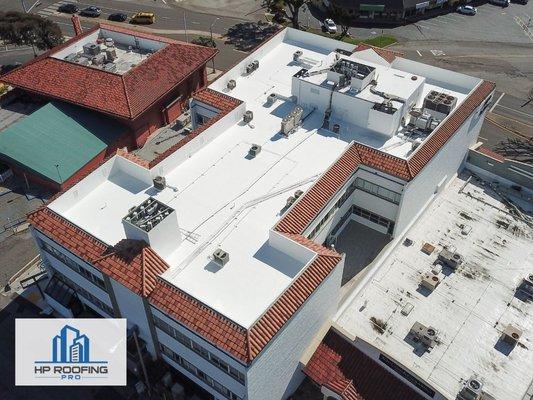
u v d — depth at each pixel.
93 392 43.34
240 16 99.94
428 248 47.97
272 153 49.66
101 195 45.62
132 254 38.03
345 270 47.31
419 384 37.44
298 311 35.75
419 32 95.62
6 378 44.09
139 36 74.50
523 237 49.69
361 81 51.12
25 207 59.47
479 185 55.72
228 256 39.53
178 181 46.84
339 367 39.62
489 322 42.34
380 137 51.31
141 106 65.12
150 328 39.38
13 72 71.12
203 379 39.72
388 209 48.69
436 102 51.47
